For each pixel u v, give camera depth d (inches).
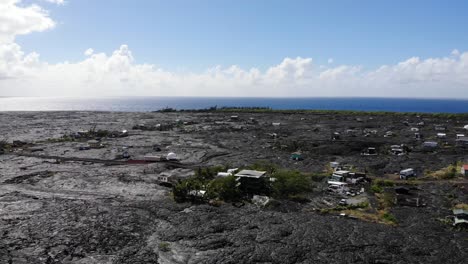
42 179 2527.1
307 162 3149.6
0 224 1672.0
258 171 2306.8
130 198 2121.1
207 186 2174.0
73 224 1685.5
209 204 1999.3
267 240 1512.1
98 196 2151.8
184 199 2060.8
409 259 1352.1
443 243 1477.6
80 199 2078.0
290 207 1957.4
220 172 2484.0
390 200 2041.1
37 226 1656.0
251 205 1980.8
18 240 1508.4
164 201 2055.9
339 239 1517.0
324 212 1891.0
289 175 2267.5
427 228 1632.6
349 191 2245.3
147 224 1707.7
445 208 1902.1
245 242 1497.3
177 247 1471.5
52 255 1390.3
